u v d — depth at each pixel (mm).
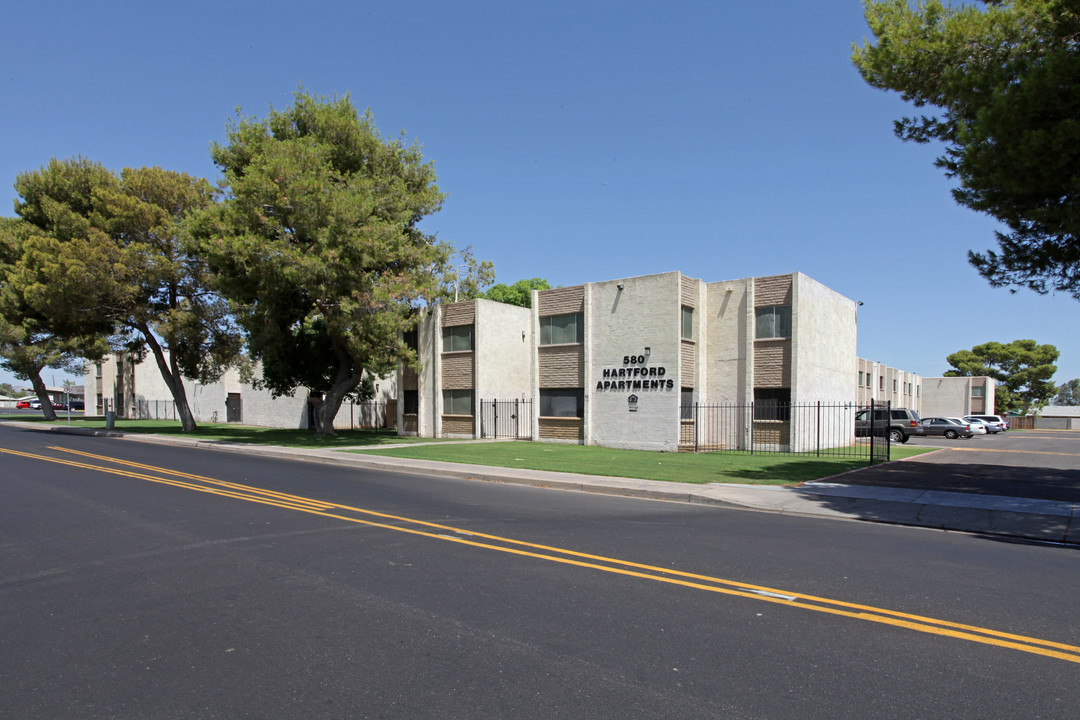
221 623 5406
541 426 29328
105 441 27641
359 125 30312
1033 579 7062
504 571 7023
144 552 7789
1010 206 12477
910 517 11125
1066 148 11008
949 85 12680
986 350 75562
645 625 5402
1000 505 12039
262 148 27219
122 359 61156
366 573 6898
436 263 33281
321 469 17750
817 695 4133
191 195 33469
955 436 39500
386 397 44844
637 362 26250
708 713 3873
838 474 16953
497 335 32125
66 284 28562
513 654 4766
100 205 31766
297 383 37406
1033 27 12305
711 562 7578
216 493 12484
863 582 6812
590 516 10773
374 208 28219
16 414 67312
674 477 15758
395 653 4777
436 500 12195
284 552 7805
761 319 26141
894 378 54812
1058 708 3979
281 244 25172
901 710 3939
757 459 21203
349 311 26000
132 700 4047
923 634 5270
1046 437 43000
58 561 7375
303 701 4020
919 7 13531
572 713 3863
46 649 4867
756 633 5254
